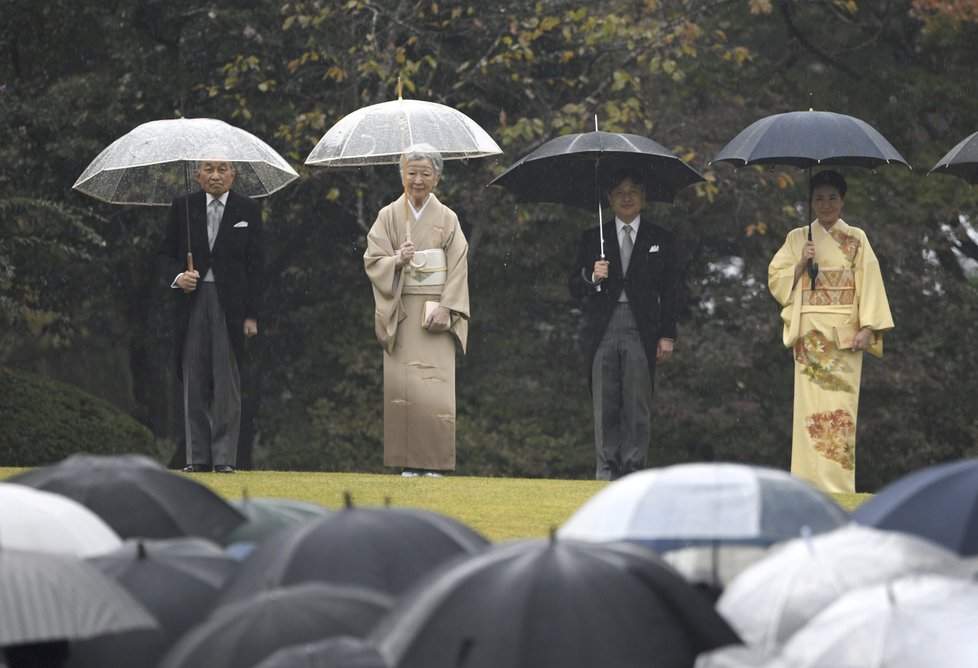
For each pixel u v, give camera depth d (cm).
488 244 7100
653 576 970
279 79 6812
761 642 1092
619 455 4053
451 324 3869
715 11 7381
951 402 7306
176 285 3809
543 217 6944
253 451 8306
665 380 7288
